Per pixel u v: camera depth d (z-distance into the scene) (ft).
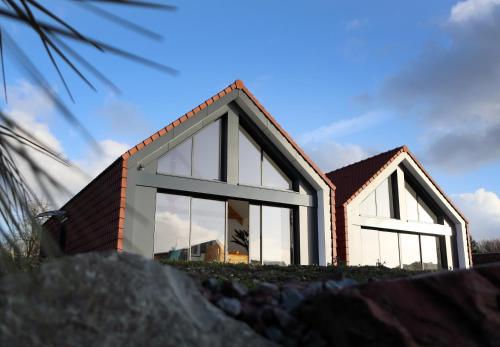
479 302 13.23
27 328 9.54
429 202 69.36
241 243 45.98
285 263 48.37
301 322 13.50
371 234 61.26
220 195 44.96
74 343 9.77
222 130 47.52
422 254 66.59
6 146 6.34
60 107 4.77
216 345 11.42
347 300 12.57
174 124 43.27
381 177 61.05
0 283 10.00
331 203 50.90
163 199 42.32
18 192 6.66
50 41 5.81
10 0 5.62
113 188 40.16
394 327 12.00
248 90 47.98
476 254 87.61
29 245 8.98
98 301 10.64
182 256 42.01
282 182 50.49
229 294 14.92
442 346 12.35
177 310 11.61
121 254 12.14
